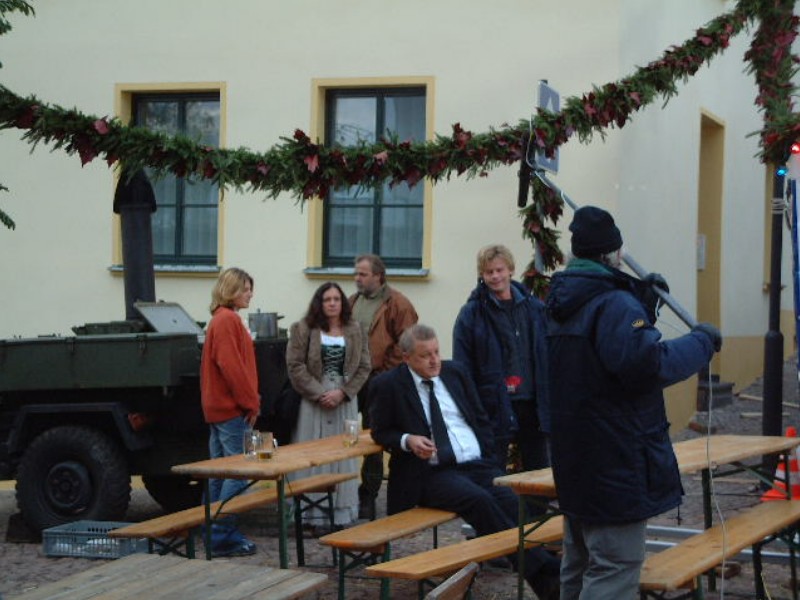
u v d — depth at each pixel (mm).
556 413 4742
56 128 7395
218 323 7871
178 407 8695
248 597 3971
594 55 10875
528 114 11047
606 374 4602
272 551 8094
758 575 6508
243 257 11789
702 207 14875
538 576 6113
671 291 12352
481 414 7203
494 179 11062
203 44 11906
